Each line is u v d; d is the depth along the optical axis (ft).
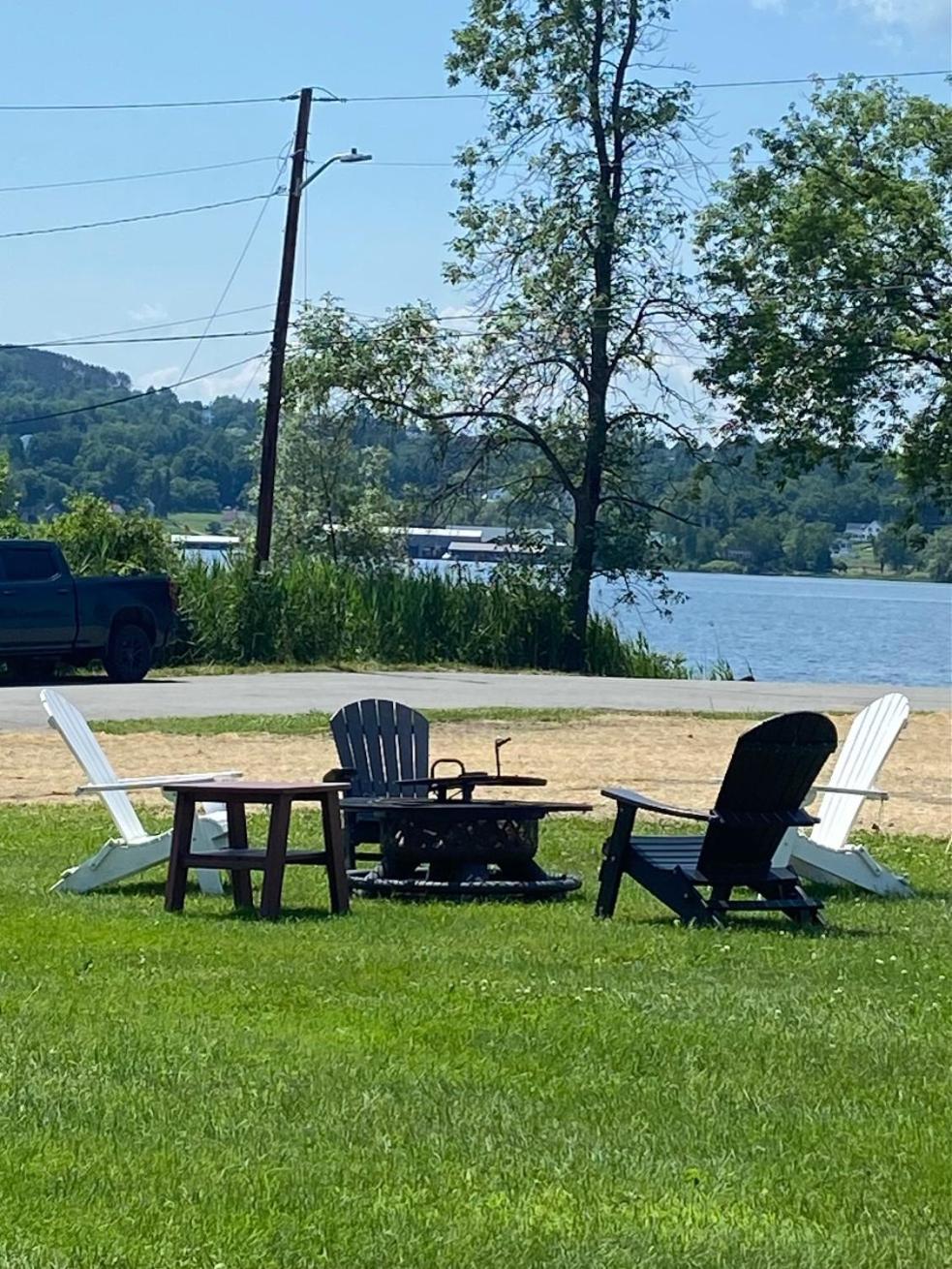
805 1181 17.69
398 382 154.30
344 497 194.29
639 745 66.39
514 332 151.64
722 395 153.89
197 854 33.53
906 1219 16.67
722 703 88.07
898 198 153.07
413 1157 18.10
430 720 74.18
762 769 31.89
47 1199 16.56
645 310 153.17
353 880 36.45
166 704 81.97
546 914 33.96
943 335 148.87
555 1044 22.66
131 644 99.04
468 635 130.82
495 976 27.14
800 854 36.78
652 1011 24.70
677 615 290.76
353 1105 19.75
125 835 36.63
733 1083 21.12
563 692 95.50
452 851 36.40
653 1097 20.49
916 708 87.35
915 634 239.71
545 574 145.79
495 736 68.80
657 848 34.30
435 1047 22.44
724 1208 16.88
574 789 53.88
